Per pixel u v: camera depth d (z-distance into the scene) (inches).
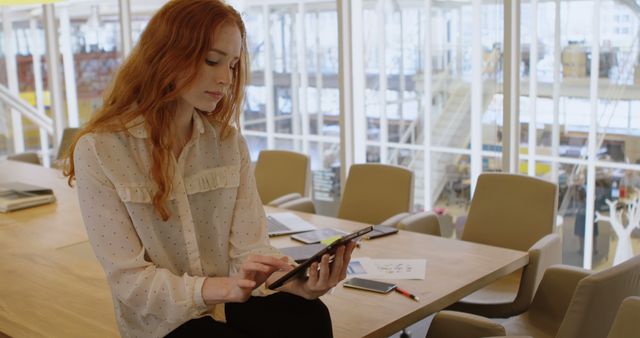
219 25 71.2
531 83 184.2
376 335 93.9
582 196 181.5
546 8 178.4
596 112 175.5
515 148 185.5
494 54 188.2
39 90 338.0
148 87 72.3
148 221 74.7
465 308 132.3
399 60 211.9
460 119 199.6
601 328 92.7
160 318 73.9
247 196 84.4
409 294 106.1
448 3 195.8
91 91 316.2
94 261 129.8
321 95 236.1
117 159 72.9
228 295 70.9
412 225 150.3
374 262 123.0
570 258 186.1
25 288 115.3
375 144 224.5
